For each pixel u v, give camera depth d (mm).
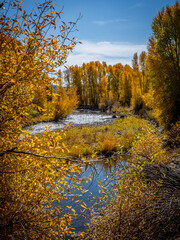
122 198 3230
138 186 3412
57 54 2363
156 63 11625
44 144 2461
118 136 13391
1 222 2006
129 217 2945
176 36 11328
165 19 11477
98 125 20750
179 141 8312
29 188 2338
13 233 2020
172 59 11500
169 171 3895
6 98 2258
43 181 2271
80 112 41062
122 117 27500
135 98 30234
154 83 11930
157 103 11867
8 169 2225
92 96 54500
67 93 27578
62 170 2312
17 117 2340
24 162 2406
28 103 2512
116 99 51344
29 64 2191
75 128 17500
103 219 3268
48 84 2451
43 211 2350
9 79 2062
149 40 12219
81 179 2438
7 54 2082
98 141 12500
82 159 2336
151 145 5203
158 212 2844
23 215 2045
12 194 2168
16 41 2168
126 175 3609
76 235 3713
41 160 2434
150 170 3922
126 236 2850
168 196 3199
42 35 2193
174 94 11234
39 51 2312
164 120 11656
